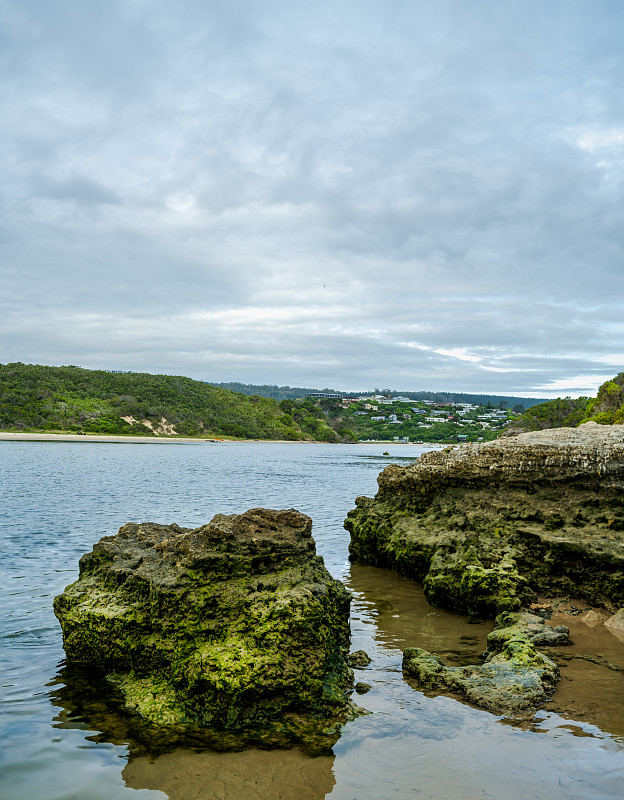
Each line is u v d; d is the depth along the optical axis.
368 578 14.88
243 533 9.05
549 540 11.87
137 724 7.07
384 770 6.01
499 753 6.26
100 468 54.59
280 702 7.22
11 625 10.59
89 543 18.42
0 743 6.61
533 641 9.38
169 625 7.93
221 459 82.81
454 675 8.08
